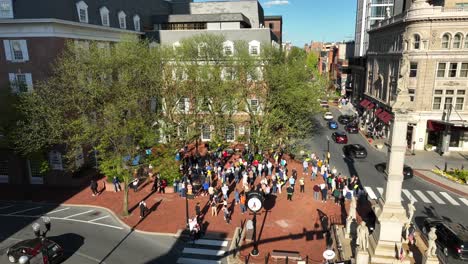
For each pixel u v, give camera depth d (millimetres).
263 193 30578
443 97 45281
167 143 37469
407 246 21812
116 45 33938
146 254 22578
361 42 88000
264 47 40375
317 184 34406
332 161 42312
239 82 38062
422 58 44625
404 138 19375
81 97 29391
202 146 47656
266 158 40219
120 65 31250
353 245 22688
